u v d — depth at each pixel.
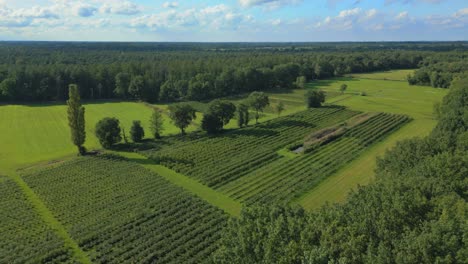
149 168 81.88
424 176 45.16
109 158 87.25
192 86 161.12
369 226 32.50
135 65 181.50
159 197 66.88
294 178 75.69
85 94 165.75
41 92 154.12
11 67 162.25
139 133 100.88
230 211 62.75
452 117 73.25
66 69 162.38
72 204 64.19
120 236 54.06
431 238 28.16
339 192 68.81
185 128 115.94
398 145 60.03
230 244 36.16
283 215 37.72
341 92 178.38
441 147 56.16
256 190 70.69
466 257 26.72
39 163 84.44
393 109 140.88
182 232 55.38
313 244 31.00
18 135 105.25
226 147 95.12
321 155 89.00
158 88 165.12
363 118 125.31
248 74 181.25
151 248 51.03
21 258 48.47
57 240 53.28
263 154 89.88
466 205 35.12
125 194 68.06
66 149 94.69
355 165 82.25
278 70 195.75
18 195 67.31
